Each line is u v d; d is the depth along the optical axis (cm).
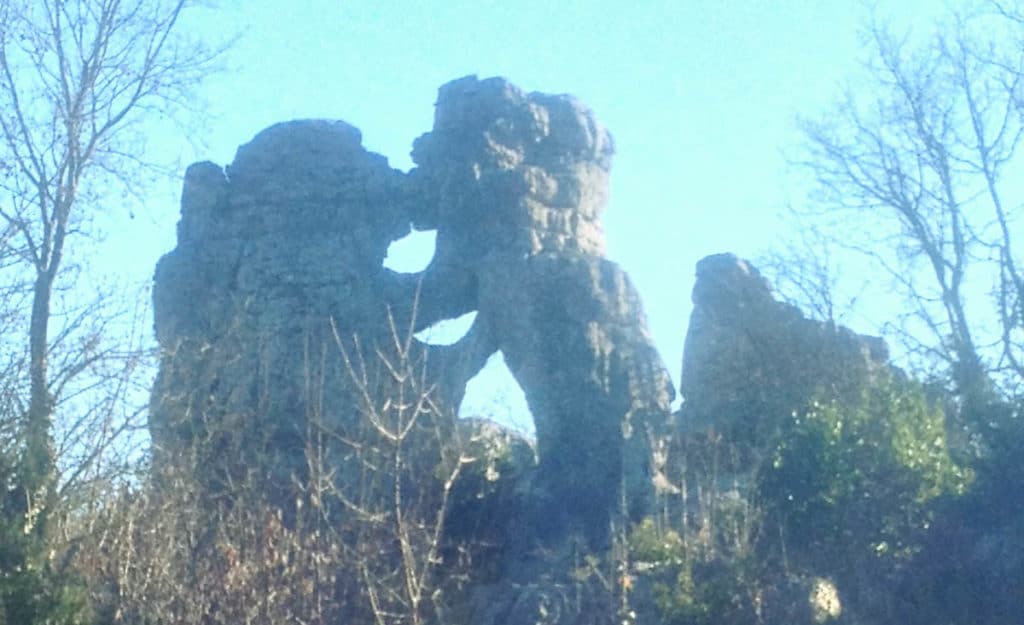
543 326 3906
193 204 4097
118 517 2561
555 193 4088
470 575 3241
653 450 3666
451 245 4088
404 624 2745
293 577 2709
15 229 2841
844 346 3662
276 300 3906
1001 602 2702
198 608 2577
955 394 3184
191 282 4000
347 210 4066
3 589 2230
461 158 4109
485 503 3466
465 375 3897
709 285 3959
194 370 3509
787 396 3506
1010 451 2831
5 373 2500
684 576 2689
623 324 3934
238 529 2895
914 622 2733
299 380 3731
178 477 2875
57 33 3080
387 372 3606
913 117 3978
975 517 2819
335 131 4172
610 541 3391
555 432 3812
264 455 3422
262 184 4069
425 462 3328
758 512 2806
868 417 2891
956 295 3828
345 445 3444
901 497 2822
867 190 4016
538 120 4128
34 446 2409
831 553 2802
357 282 3988
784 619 2630
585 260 3975
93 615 2403
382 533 3028
